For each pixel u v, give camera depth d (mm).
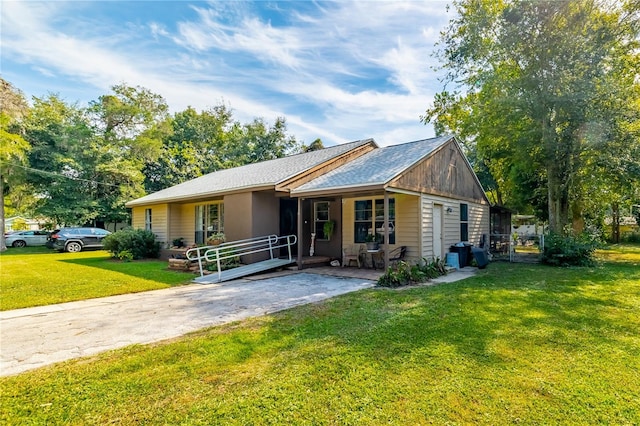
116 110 25250
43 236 22422
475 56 13898
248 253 10125
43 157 20578
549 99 11453
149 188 27125
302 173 10555
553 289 7102
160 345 4004
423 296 6426
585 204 16188
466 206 13180
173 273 9758
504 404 2717
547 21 11531
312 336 4238
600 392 2900
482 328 4523
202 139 33188
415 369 3311
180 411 2635
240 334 4344
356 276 8977
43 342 4168
